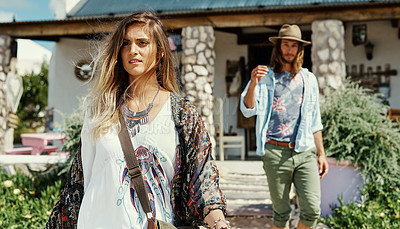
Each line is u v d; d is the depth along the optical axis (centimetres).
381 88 991
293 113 335
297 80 340
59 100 1107
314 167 334
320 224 438
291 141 335
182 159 165
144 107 167
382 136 464
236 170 738
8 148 952
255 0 895
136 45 168
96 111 167
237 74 1070
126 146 158
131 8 1031
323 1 821
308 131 334
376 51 999
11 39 961
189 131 165
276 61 342
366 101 497
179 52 1023
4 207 440
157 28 172
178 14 825
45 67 2042
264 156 343
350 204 440
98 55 178
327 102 491
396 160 469
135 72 168
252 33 1063
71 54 1110
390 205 439
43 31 936
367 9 757
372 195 467
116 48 169
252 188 597
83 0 1132
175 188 162
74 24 923
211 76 843
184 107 168
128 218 153
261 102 338
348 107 476
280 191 340
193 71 834
